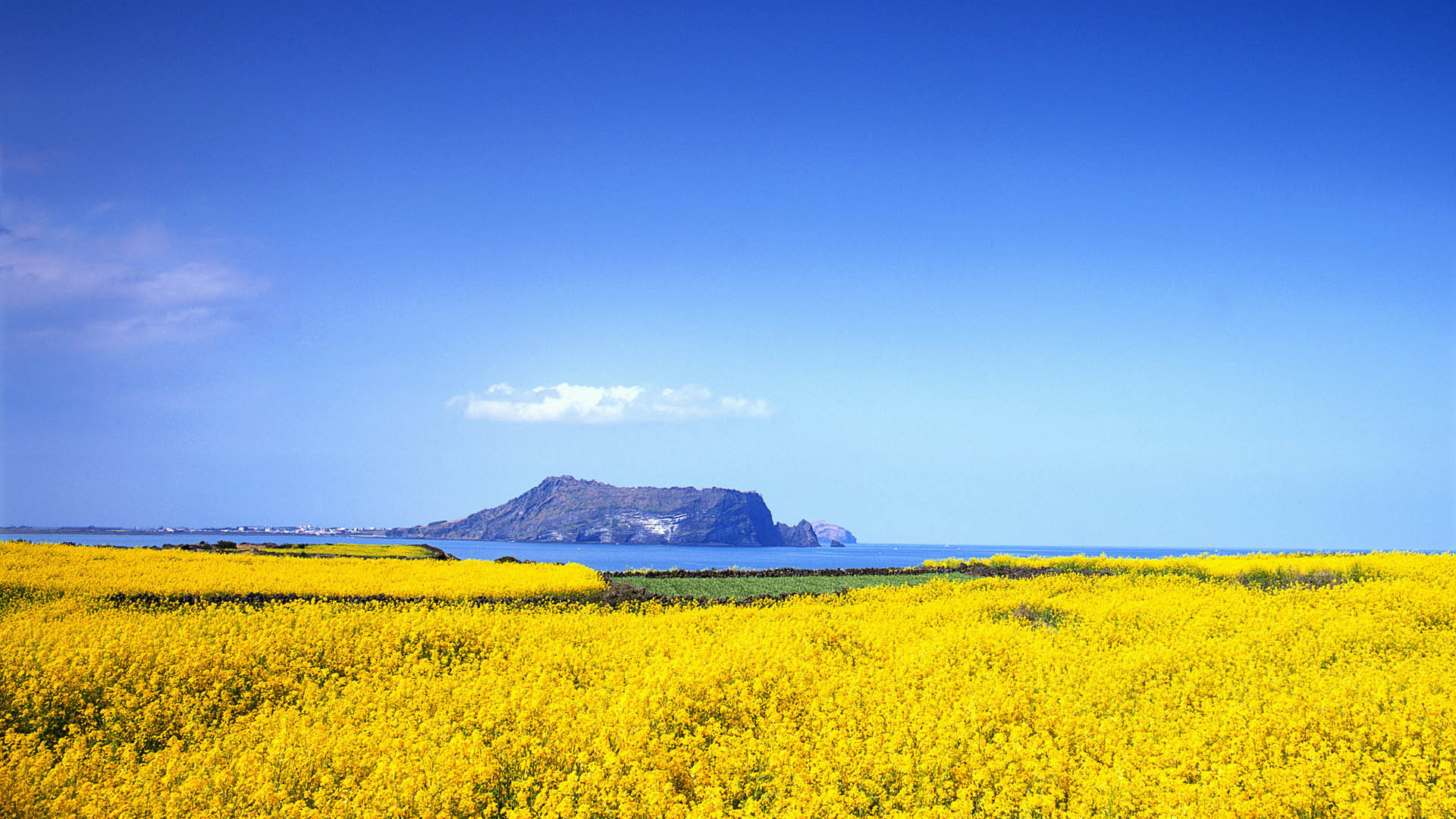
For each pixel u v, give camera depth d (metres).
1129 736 10.45
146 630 16.94
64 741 11.00
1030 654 15.27
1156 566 37.22
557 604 26.45
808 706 11.49
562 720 10.21
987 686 12.23
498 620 19.19
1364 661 14.93
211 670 13.93
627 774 8.93
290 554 44.84
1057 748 9.95
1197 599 23.48
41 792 8.70
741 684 11.96
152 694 12.70
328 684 13.68
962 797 8.41
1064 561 41.06
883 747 9.59
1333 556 37.56
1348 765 9.18
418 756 9.30
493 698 11.59
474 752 9.03
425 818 7.95
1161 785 8.59
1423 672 12.98
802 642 16.25
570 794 8.05
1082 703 11.89
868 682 12.73
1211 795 8.25
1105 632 18.81
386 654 16.14
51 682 12.64
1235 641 16.28
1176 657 14.62
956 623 20.17
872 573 41.25
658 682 11.73
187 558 36.75
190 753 10.05
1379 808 8.15
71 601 23.53
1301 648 15.80
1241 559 36.97
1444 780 8.75
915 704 11.21
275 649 15.56
